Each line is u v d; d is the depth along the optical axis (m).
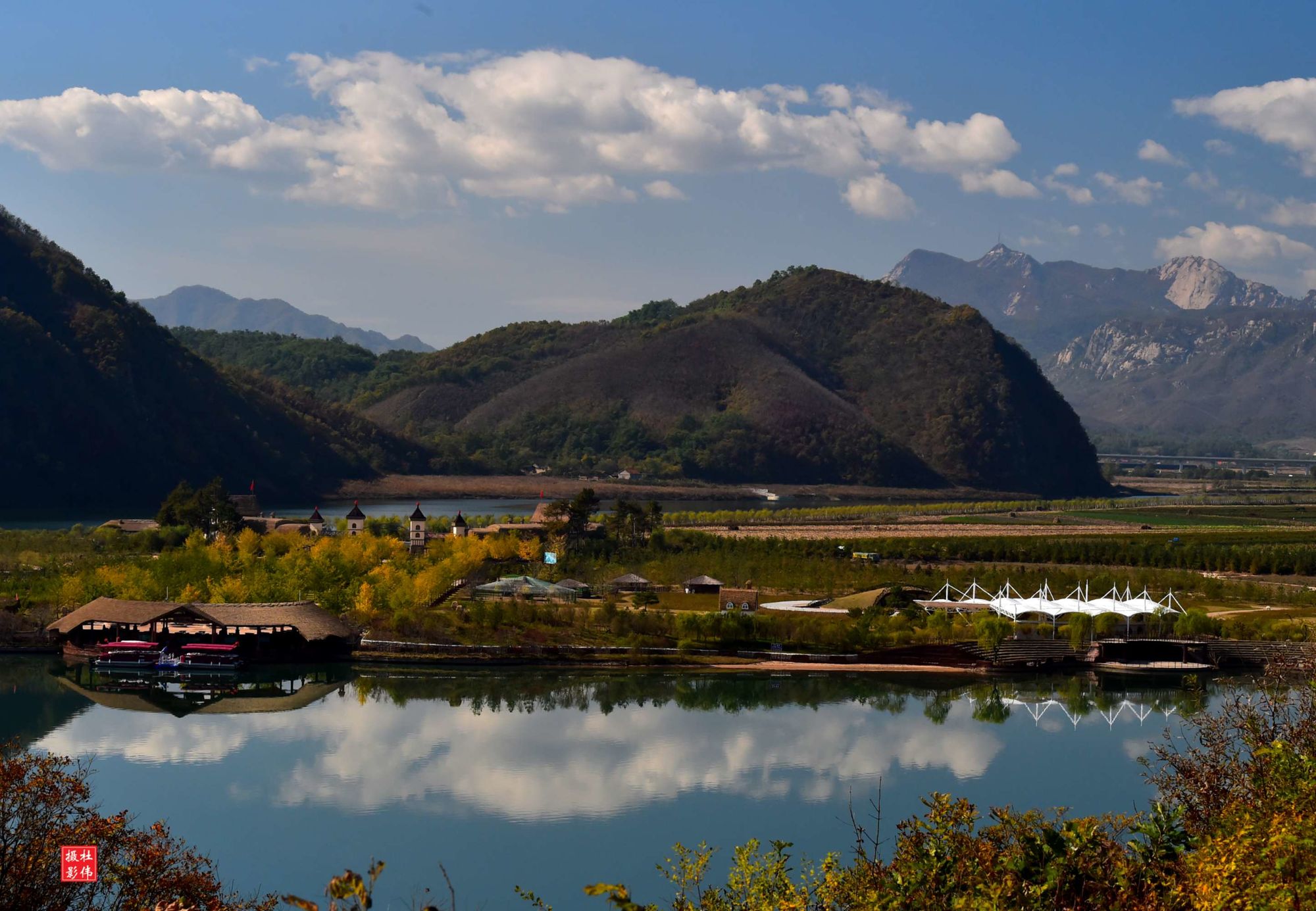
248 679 112.44
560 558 173.12
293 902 22.47
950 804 31.55
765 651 123.50
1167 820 31.53
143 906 32.62
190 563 141.12
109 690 106.69
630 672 117.69
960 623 128.88
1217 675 119.06
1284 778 33.25
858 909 29.23
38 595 131.75
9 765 34.06
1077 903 28.44
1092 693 111.69
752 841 34.53
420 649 119.88
